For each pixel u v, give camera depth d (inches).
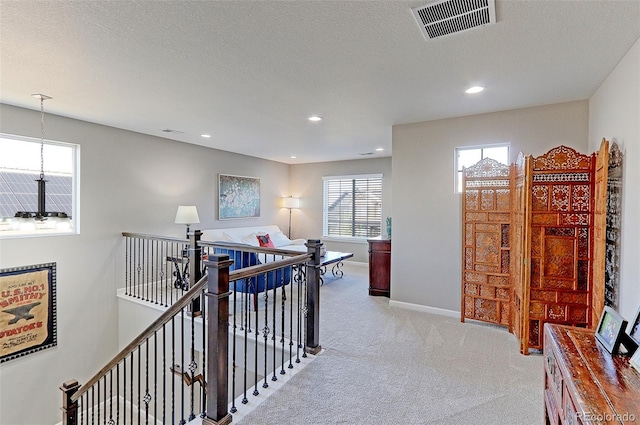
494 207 138.4
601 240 99.1
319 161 309.9
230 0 66.6
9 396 142.2
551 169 112.3
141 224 193.2
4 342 140.6
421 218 161.6
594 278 105.9
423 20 73.4
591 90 117.3
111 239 178.2
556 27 75.9
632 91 84.4
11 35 80.7
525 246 115.6
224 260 77.1
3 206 145.3
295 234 327.0
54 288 156.0
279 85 114.0
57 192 160.9
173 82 111.9
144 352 168.1
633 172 83.5
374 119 157.2
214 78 107.9
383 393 91.0
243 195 269.0
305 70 101.4
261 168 290.4
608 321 58.7
